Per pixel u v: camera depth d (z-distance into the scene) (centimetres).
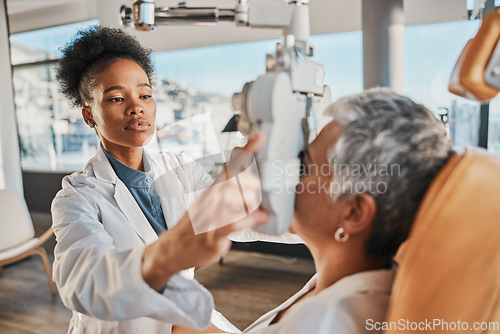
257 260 244
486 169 37
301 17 40
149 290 44
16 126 301
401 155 38
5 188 273
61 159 418
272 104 35
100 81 70
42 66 405
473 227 36
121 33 75
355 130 39
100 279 47
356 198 40
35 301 227
